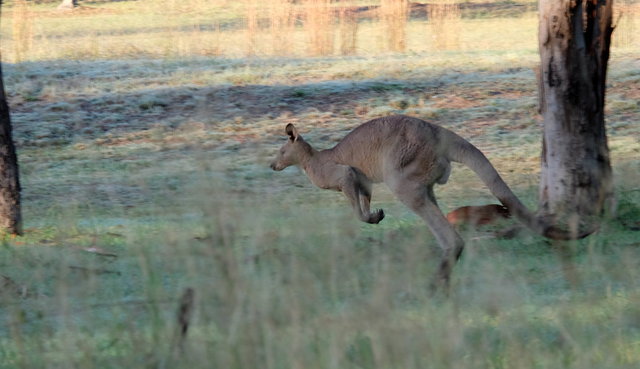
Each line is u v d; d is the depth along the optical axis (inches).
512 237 954.1
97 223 1099.3
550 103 1022.4
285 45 2605.8
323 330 534.9
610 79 2052.2
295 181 1327.5
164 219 800.3
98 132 1754.4
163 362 552.7
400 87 2054.6
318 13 2613.2
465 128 1759.4
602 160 1019.3
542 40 1023.0
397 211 1133.1
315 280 577.0
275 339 530.6
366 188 893.8
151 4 4030.5
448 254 792.9
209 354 539.2
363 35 3038.9
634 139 1608.0
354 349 555.8
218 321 541.6
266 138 1704.0
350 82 2096.5
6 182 1045.2
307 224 627.5
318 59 2433.6
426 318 564.7
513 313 622.2
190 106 1875.0
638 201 1050.7
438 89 2038.6
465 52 2571.4
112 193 1317.7
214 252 558.6
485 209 1006.4
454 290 660.7
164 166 1392.7
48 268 840.9
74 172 1499.8
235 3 3860.7
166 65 2293.3
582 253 868.0
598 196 1010.7
